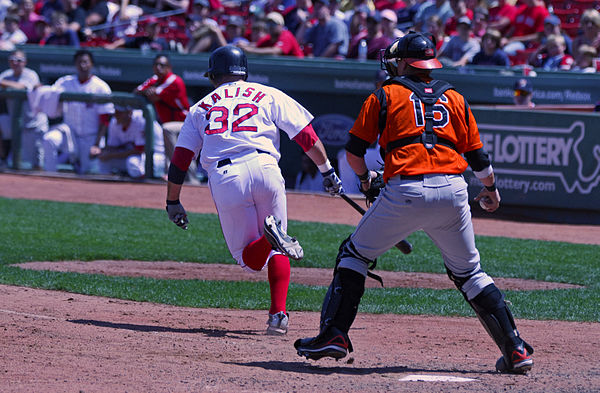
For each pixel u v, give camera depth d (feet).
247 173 65.26
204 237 133.39
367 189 56.13
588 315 79.77
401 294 91.04
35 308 74.59
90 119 196.24
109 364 51.72
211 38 216.74
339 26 209.05
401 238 52.90
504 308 52.80
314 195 182.50
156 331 66.44
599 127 154.71
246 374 50.42
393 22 196.24
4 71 224.74
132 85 213.25
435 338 67.77
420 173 50.67
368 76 184.03
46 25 241.55
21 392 44.01
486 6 215.10
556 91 182.29
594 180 155.43
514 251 124.77
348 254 53.21
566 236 143.23
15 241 123.44
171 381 47.55
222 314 78.43
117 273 102.27
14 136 205.46
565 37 205.46
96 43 240.73
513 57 206.39
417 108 51.55
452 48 197.47
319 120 189.88
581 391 47.44
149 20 244.42
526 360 52.16
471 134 52.85
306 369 53.36
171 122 189.37
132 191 182.70
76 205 163.94
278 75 193.06
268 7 237.86
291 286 94.79
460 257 53.01
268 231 58.85
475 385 48.85
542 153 159.94
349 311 52.54
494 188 55.47
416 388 47.65
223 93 67.26
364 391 46.52
